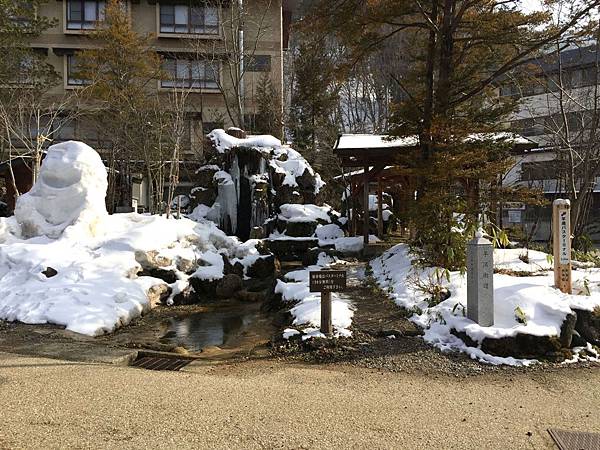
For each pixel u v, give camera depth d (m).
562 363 5.70
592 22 11.02
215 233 15.35
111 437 3.53
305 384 4.94
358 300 8.45
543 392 4.82
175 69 26.64
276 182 20.22
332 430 3.74
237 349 7.17
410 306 7.50
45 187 12.52
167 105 22.55
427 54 13.20
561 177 16.56
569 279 6.85
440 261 8.96
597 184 24.17
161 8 29.36
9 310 8.46
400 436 3.66
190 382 4.95
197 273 12.60
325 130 27.42
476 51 12.91
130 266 10.97
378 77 32.56
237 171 20.39
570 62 18.44
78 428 3.68
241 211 20.16
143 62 22.91
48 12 29.12
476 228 8.30
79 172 12.44
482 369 5.50
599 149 14.25
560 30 11.12
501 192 10.58
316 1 13.82
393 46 27.98
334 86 31.91
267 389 4.73
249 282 13.87
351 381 5.08
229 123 28.69
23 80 20.56
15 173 20.64
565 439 3.65
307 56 27.77
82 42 29.02
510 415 4.16
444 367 5.56
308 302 8.07
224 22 26.16
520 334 5.87
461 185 11.19
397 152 14.10
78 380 4.91
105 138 23.66
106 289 9.63
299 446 3.45
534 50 11.93
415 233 11.94
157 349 7.05
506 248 11.40
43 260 10.17
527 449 3.49
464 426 3.89
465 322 6.25
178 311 10.66
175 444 3.43
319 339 6.39
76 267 10.20
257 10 29.56
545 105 19.48
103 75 21.91
